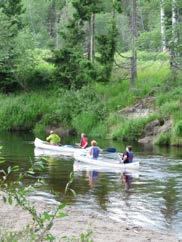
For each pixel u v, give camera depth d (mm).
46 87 57625
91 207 19906
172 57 50812
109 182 25469
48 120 50906
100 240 14898
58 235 15148
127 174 27906
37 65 60188
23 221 16406
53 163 31734
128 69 57188
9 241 8570
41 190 22875
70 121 49906
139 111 47438
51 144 38219
